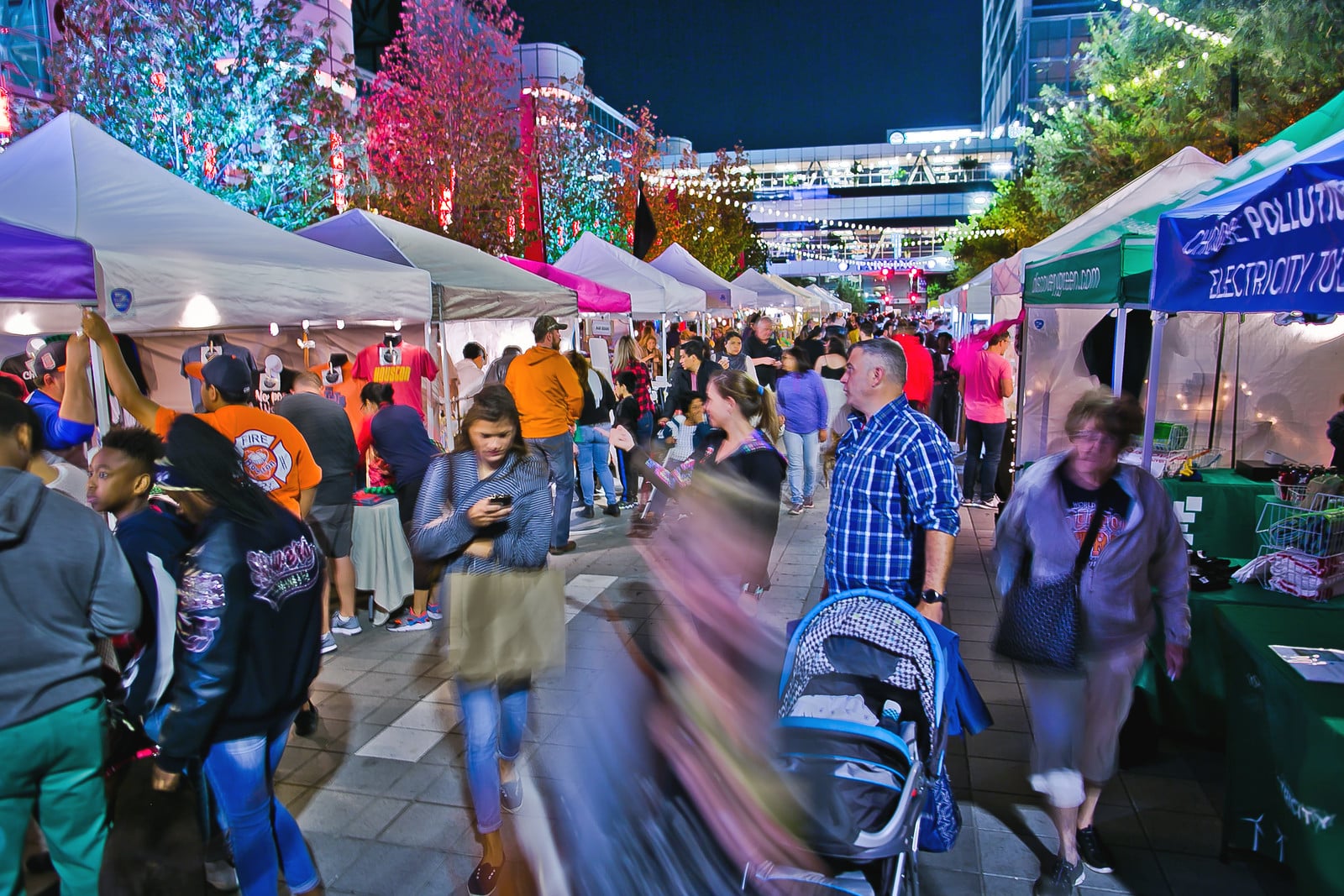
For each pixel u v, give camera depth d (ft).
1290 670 9.05
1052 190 75.00
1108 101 65.51
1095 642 10.03
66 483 12.33
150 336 28.94
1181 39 50.19
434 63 62.85
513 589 10.86
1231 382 20.95
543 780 12.53
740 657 8.02
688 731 7.53
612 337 51.93
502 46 66.95
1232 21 43.78
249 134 50.19
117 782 9.75
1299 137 14.84
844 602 9.72
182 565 8.48
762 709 7.78
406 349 27.22
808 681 9.30
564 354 30.27
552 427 24.99
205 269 15.70
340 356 26.27
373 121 62.85
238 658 8.54
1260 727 9.65
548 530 11.27
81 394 13.34
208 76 48.62
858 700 8.84
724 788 7.27
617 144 99.35
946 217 334.65
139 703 9.53
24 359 23.18
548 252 76.23
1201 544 15.66
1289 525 13.48
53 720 8.21
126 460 10.27
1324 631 10.24
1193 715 12.84
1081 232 21.18
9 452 8.38
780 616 19.39
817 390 30.96
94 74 46.19
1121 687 10.14
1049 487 10.19
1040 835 11.61
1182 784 12.69
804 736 8.05
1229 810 10.47
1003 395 31.60
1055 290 19.90
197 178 49.19
